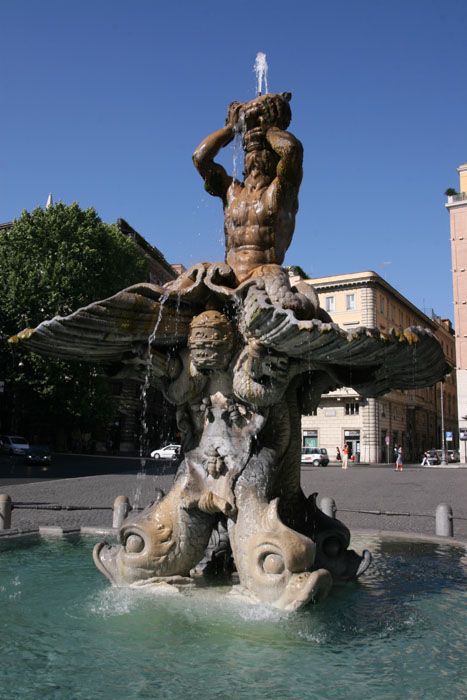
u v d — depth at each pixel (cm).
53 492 1617
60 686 335
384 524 1067
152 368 543
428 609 500
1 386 3170
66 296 3134
